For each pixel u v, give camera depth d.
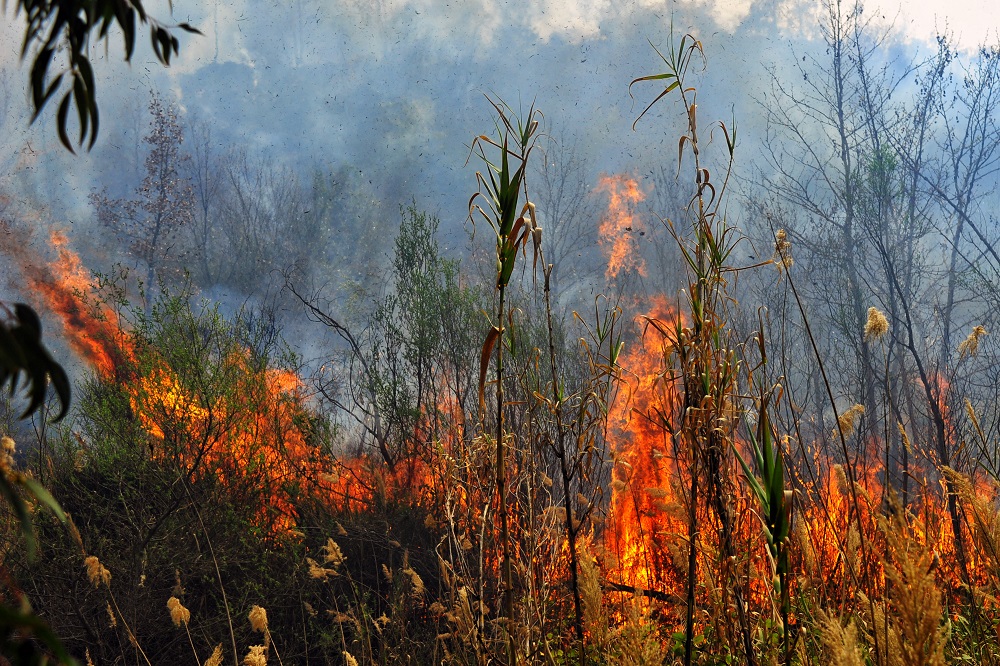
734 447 2.62
